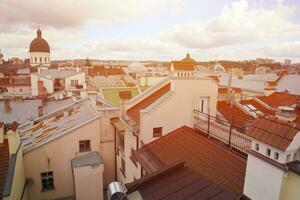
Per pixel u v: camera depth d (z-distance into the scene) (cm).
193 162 947
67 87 4928
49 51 11219
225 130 1141
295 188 500
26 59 13088
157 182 690
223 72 7550
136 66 16112
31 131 2261
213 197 602
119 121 1958
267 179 548
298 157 525
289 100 2680
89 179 1789
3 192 1060
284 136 516
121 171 1911
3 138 1367
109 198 604
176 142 1152
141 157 1161
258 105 2488
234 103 2206
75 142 1916
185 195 618
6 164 1256
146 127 1298
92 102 2556
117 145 2012
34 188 1814
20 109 2955
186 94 1370
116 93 3659
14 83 6450
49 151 1830
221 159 916
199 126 1348
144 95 1794
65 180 1906
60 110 2680
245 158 895
